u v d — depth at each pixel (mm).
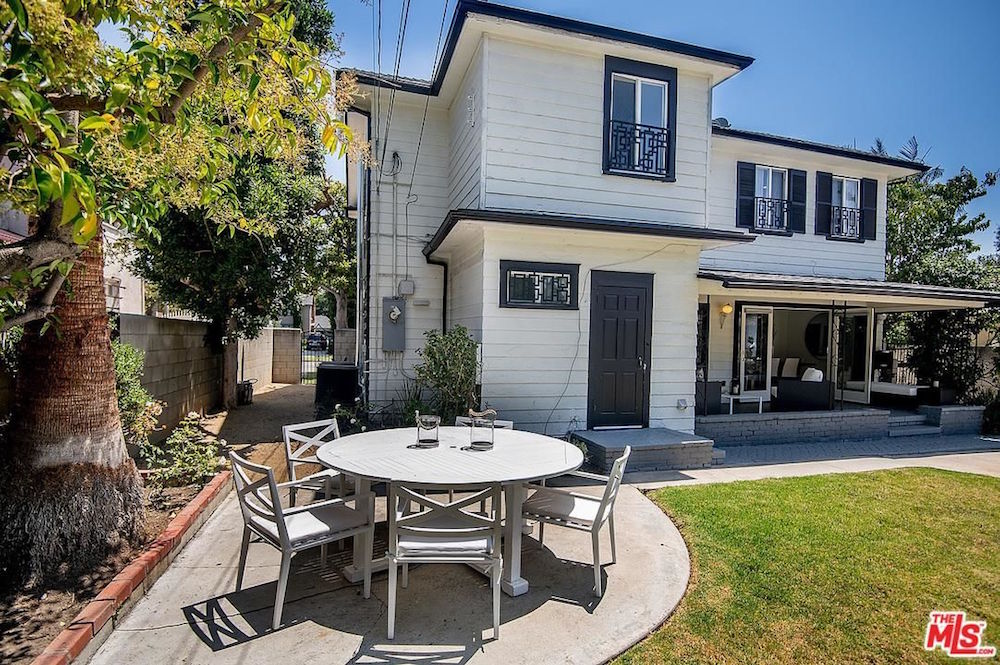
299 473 6184
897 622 3146
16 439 3523
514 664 2711
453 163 8867
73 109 2254
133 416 5098
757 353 11664
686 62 7723
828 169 11500
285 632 2955
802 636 2986
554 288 7293
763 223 11008
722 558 4000
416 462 3590
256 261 9055
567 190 7391
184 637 2885
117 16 2180
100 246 3672
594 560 3459
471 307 7668
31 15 1659
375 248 9016
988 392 11250
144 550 3641
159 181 3225
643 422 7750
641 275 7691
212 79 2531
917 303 10461
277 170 8547
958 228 18406
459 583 3605
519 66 7195
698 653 2820
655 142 7816
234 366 10781
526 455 3855
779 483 6121
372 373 9008
